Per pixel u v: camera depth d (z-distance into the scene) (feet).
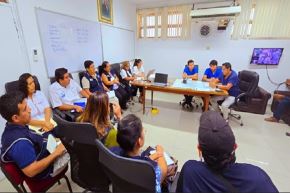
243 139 8.64
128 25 16.10
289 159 7.13
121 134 3.04
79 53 10.83
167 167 3.67
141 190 2.76
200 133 2.45
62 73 8.00
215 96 10.48
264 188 2.12
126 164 2.54
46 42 8.61
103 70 11.76
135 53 18.16
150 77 12.00
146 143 8.22
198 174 2.38
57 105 7.93
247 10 13.05
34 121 5.86
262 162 6.95
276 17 12.46
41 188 3.84
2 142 3.30
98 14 12.16
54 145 4.11
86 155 3.76
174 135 8.98
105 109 4.08
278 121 10.53
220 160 2.29
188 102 13.14
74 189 5.34
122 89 12.61
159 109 12.76
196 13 12.62
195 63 15.97
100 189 4.15
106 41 13.34
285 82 13.26
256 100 11.55
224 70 10.39
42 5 8.25
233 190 2.20
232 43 14.29
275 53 12.93
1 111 3.23
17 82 6.68
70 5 9.86
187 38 15.62
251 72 10.82
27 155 3.19
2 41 6.81
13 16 7.09
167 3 15.67
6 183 5.69
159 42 16.93
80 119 4.33
